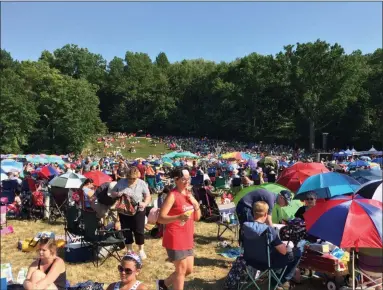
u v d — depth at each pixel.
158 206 10.49
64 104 67.62
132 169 7.48
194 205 5.14
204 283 6.64
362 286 5.49
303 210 7.88
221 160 36.31
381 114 70.31
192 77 113.88
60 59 114.69
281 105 81.94
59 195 11.88
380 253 5.34
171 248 4.99
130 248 7.66
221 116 92.19
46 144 67.12
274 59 75.88
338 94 66.69
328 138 76.56
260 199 7.12
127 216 7.56
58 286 5.04
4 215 11.34
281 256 5.61
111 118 107.50
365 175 10.16
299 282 6.34
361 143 72.69
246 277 6.21
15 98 62.25
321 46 66.81
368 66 78.12
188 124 100.50
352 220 5.04
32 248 8.66
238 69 91.56
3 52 103.81
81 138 69.12
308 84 68.69
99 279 6.87
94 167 20.00
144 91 108.12
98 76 117.81
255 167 24.77
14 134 61.47
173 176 5.11
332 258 5.92
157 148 79.44
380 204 5.42
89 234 7.46
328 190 7.89
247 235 5.62
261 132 83.81
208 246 9.15
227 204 10.77
